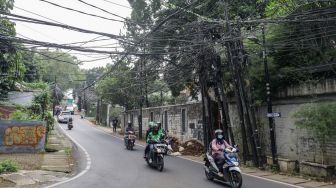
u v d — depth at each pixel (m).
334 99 13.62
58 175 13.95
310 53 15.09
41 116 27.39
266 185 11.90
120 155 20.48
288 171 14.72
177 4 16.41
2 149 20.50
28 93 29.89
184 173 14.30
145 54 12.36
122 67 29.03
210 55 17.22
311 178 13.24
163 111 31.86
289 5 13.34
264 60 15.34
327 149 13.75
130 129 24.61
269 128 16.88
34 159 17.97
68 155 19.89
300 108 14.14
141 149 24.23
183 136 27.50
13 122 20.91
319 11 11.96
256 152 16.31
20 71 25.12
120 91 37.53
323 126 12.56
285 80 15.70
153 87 35.00
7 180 12.79
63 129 43.12
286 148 16.03
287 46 15.16
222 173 11.87
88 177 13.37
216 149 12.32
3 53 21.61
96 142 28.67
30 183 12.27
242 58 16.50
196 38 15.00
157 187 11.43
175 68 19.11
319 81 14.09
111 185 11.79
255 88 16.81
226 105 18.73
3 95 27.39
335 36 14.29
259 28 14.95
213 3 16.72
